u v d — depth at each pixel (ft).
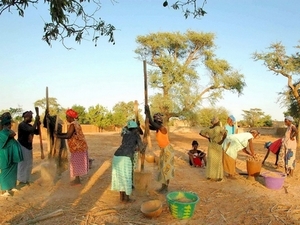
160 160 22.74
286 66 88.99
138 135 20.89
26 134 24.59
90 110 156.25
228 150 27.50
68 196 21.68
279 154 32.89
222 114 97.81
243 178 27.99
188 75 81.25
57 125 25.68
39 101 103.45
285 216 18.19
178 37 84.07
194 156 34.09
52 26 16.15
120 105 166.50
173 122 128.98
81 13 16.72
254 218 17.78
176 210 17.20
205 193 22.86
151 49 84.38
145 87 23.27
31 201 20.53
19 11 14.49
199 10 16.47
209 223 16.96
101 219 17.25
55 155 26.40
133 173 21.94
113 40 17.80
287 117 29.94
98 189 23.54
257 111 172.76
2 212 18.39
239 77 86.22
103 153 44.39
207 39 84.79
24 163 24.52
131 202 20.20
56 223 16.69
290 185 25.61
